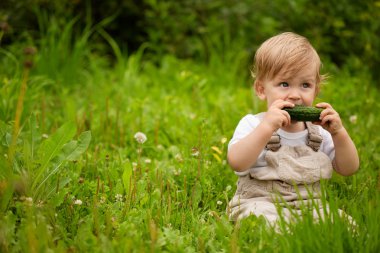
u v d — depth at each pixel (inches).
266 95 144.5
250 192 140.3
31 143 141.1
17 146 142.1
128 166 145.6
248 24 370.0
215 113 237.9
